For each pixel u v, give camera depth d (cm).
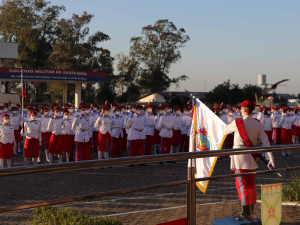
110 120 1152
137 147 1158
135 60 6297
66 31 5638
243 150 303
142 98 5838
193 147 570
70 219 220
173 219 266
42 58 6053
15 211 204
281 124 1541
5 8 5875
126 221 242
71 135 1248
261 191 329
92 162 228
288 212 342
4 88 6228
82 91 6053
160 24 6025
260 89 3784
